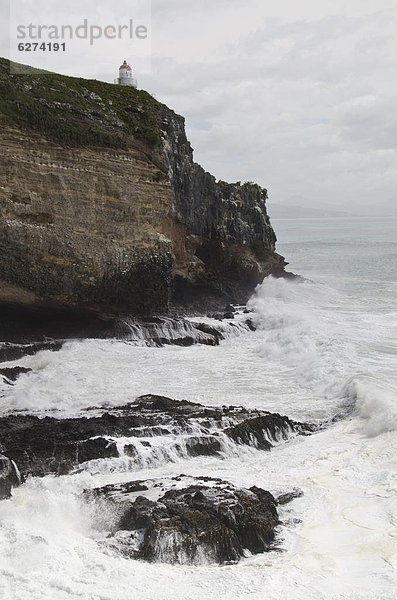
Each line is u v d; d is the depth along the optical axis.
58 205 37.06
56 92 41.97
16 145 35.28
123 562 14.12
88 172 38.19
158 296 42.22
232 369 31.73
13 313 37.50
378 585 13.56
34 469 18.92
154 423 22.31
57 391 27.47
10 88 36.94
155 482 18.00
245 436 21.75
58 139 36.91
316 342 34.84
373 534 15.75
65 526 15.62
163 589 13.11
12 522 15.03
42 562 13.59
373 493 17.81
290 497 17.73
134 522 15.59
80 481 18.36
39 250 36.62
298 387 28.31
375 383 26.33
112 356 34.19
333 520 16.55
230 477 19.09
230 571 14.14
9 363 31.94
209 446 21.00
